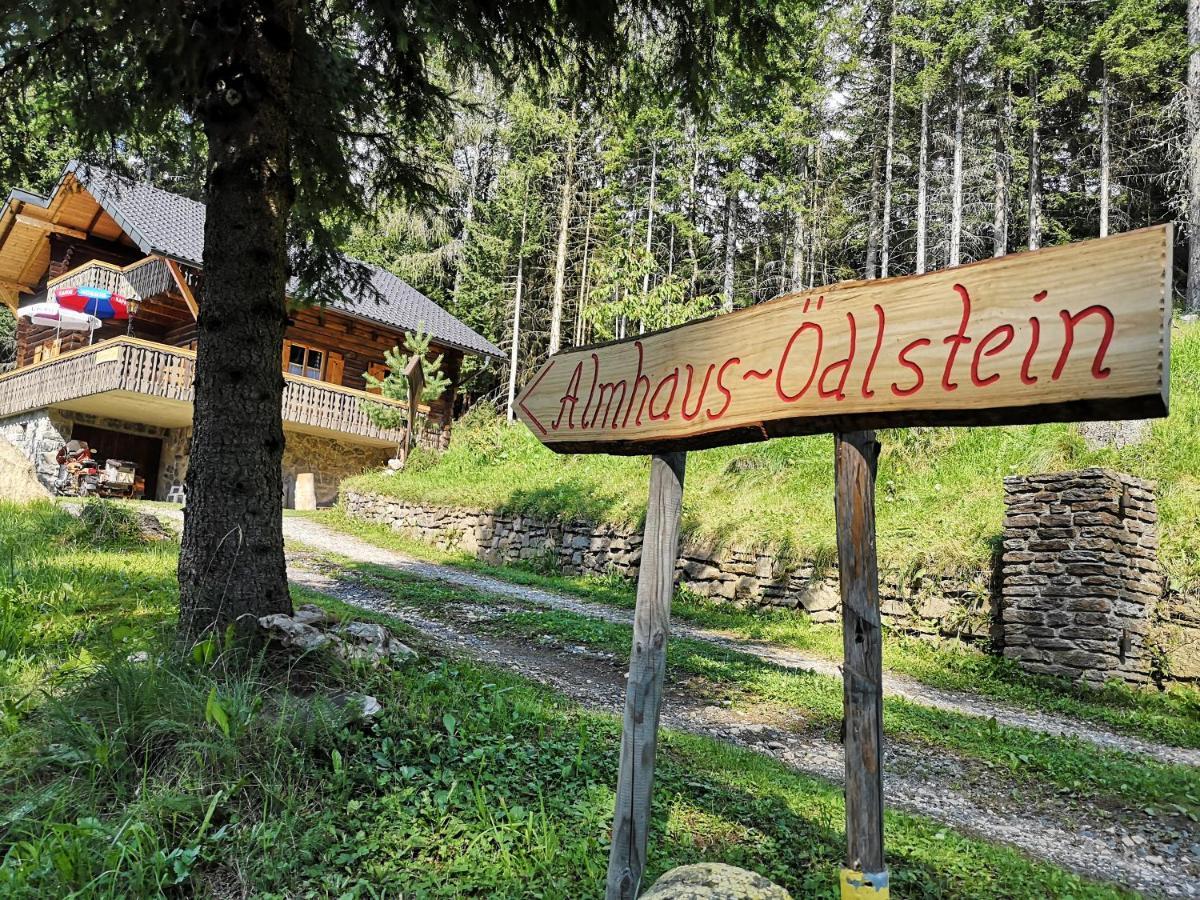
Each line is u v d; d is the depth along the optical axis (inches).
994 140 1311.5
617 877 111.0
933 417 87.4
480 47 244.1
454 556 667.4
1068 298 77.9
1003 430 525.7
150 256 805.2
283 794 139.2
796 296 102.5
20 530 395.9
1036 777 231.0
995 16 1095.6
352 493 827.4
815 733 258.1
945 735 262.1
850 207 1457.9
